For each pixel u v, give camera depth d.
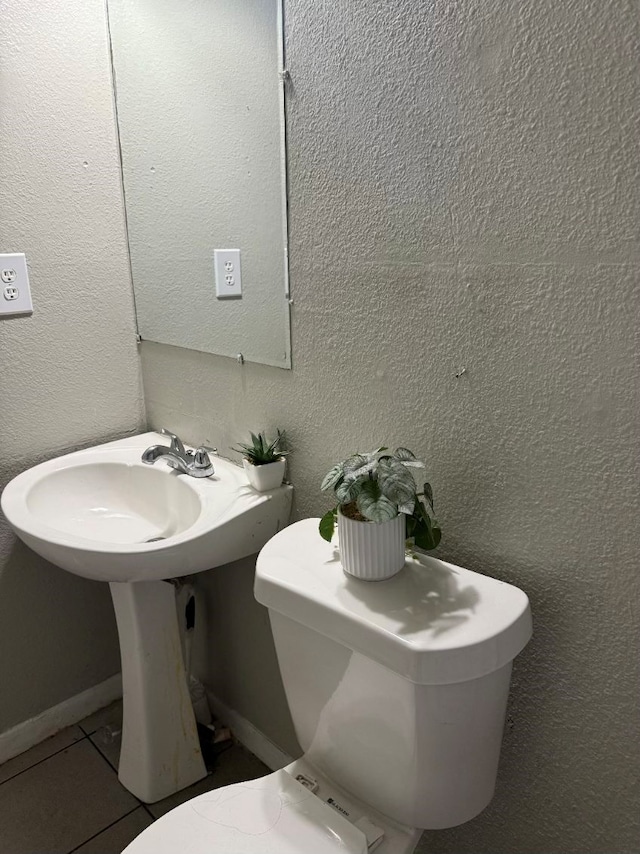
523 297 0.85
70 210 1.45
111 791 1.50
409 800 0.91
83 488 1.49
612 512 0.83
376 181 0.98
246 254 1.24
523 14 0.78
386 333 1.03
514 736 1.02
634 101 0.71
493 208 0.85
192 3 1.22
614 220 0.75
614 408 0.80
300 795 0.97
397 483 0.89
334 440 1.17
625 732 0.89
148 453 1.36
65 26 1.35
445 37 0.85
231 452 1.44
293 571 0.97
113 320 1.58
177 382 1.54
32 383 1.47
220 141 1.23
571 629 0.91
